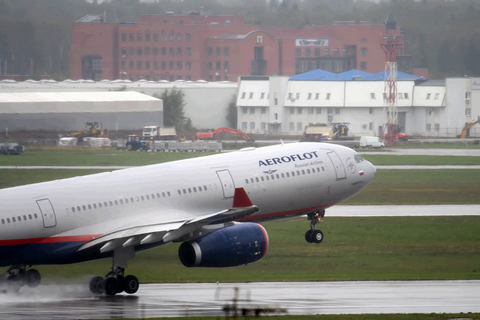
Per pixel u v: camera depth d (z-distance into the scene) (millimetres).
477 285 118375
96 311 96000
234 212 114188
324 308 98000
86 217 115375
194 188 128000
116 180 121812
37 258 111938
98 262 141250
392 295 108375
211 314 93938
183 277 127375
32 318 90562
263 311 95875
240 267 139250
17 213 109375
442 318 90875
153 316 92438
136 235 109938
